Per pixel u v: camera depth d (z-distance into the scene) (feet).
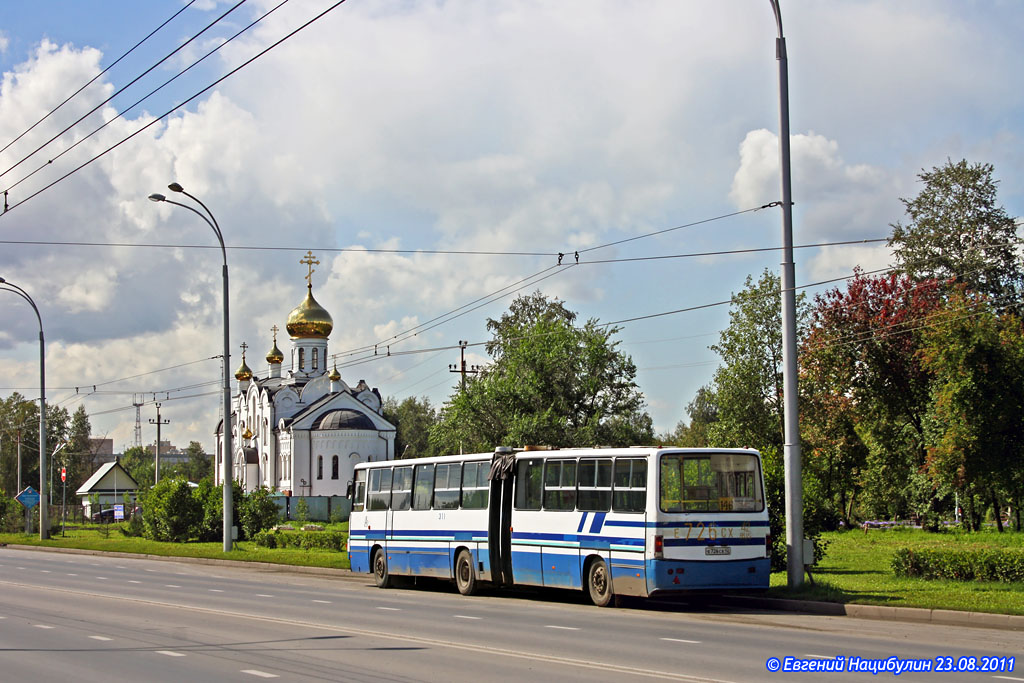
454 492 83.25
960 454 128.26
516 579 75.87
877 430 173.17
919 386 163.22
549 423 148.66
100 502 329.93
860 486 185.37
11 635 54.24
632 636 50.62
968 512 160.35
